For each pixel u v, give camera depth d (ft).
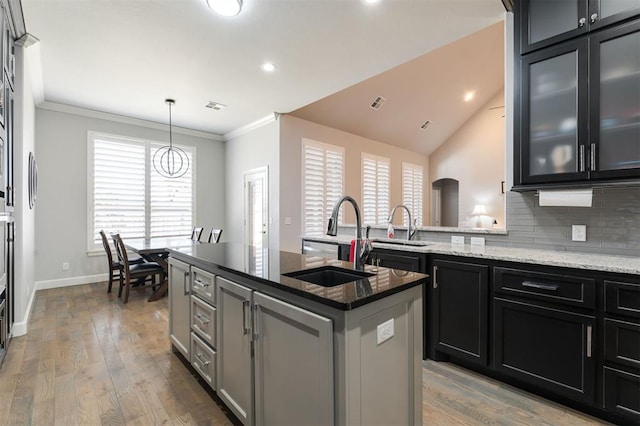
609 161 6.26
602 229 7.01
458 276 7.51
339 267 5.74
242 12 8.43
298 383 4.21
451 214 29.32
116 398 6.40
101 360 7.98
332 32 9.37
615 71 6.19
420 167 27.22
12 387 6.76
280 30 9.27
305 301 4.11
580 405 6.02
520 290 6.50
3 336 7.98
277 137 17.21
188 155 20.24
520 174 7.43
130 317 11.21
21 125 9.55
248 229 19.60
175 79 12.64
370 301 3.85
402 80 18.01
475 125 25.88
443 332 7.82
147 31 9.32
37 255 15.02
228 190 21.50
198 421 5.73
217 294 6.07
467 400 6.39
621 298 5.34
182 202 19.88
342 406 3.68
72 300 13.29
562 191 7.01
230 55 10.70
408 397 4.75
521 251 7.57
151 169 18.61
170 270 8.46
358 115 19.53
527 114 7.31
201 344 6.70
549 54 6.98
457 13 8.49
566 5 6.80
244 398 5.26
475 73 19.76
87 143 16.38
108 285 15.07
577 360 5.80
